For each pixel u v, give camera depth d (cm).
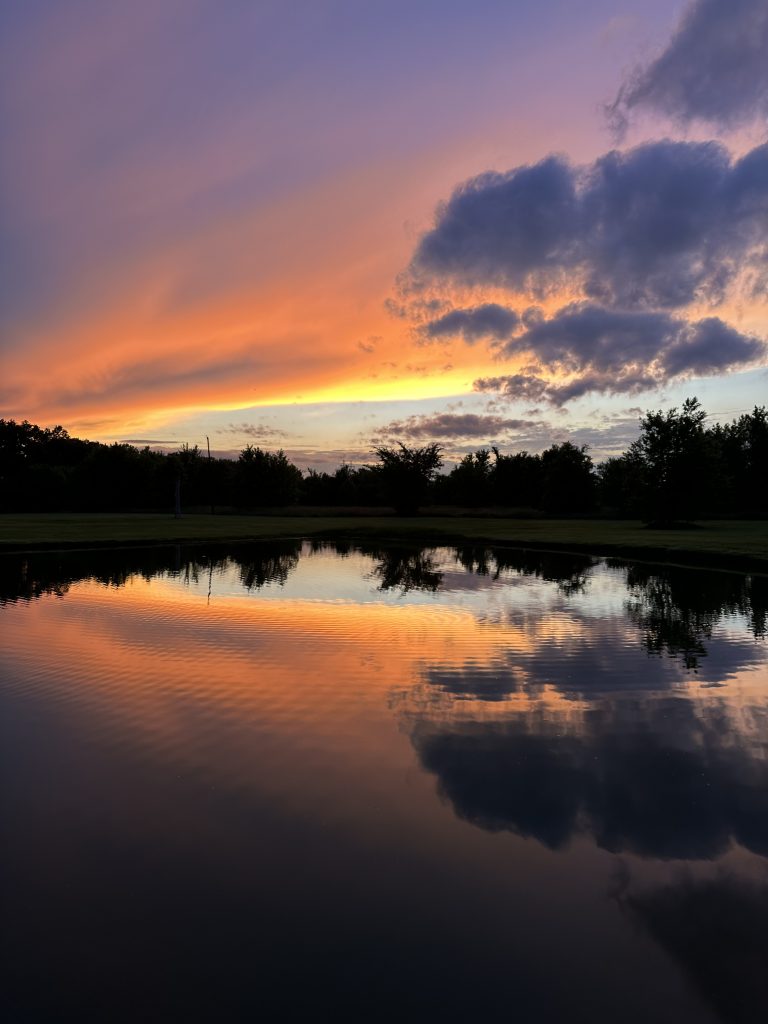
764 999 335
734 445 8206
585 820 513
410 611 1476
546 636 1206
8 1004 329
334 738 681
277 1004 329
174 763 612
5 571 2206
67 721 723
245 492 9581
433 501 10244
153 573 2194
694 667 982
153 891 418
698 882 432
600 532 4469
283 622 1320
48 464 10944
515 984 344
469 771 603
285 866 446
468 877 436
